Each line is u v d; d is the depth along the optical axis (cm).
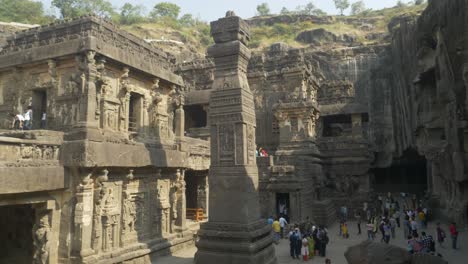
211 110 1370
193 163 2206
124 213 1590
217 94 1361
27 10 6544
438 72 2778
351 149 3272
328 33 6762
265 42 7256
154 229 1795
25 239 1569
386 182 5184
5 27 4134
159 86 1947
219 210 1304
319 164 3153
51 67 1538
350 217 3053
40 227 1343
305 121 3000
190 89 3519
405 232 2266
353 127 3694
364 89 4944
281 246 2025
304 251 1714
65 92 1526
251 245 1216
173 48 5822
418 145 3441
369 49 5162
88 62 1431
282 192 2562
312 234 1872
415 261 1158
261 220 1371
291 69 3192
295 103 3011
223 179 1312
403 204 3828
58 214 1383
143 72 1762
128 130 1728
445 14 2675
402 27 4288
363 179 3231
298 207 2494
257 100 3362
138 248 1627
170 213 1933
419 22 3156
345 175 3259
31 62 1578
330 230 2564
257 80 3378
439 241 2033
